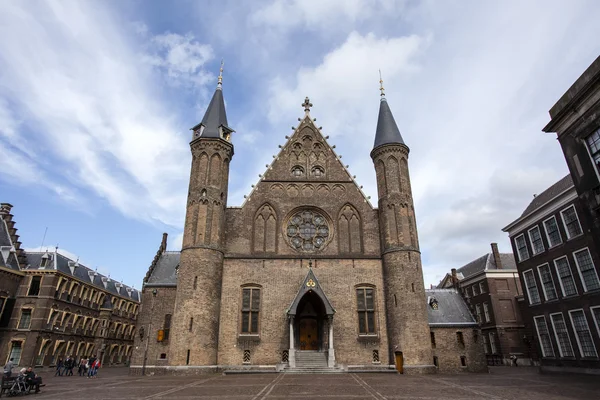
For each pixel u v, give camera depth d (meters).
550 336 33.38
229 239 36.06
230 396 17.36
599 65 19.53
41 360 50.62
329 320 32.12
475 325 36.91
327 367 31.14
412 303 32.44
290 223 37.59
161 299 38.66
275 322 33.38
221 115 40.28
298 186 38.78
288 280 34.75
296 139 41.06
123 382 25.91
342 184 39.00
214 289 33.16
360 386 21.22
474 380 25.12
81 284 60.81
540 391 19.09
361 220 37.47
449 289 42.53
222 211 36.25
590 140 20.70
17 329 49.47
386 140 38.53
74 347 59.12
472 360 35.72
